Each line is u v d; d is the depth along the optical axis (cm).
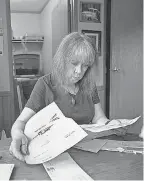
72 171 74
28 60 650
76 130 84
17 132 92
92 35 354
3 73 324
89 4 348
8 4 314
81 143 98
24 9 629
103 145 97
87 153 90
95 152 90
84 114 128
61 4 400
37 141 86
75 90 126
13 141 86
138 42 364
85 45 107
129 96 369
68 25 351
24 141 87
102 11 358
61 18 402
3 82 325
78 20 343
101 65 365
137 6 359
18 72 643
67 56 109
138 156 87
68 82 117
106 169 76
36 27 667
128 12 354
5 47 321
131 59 363
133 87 370
